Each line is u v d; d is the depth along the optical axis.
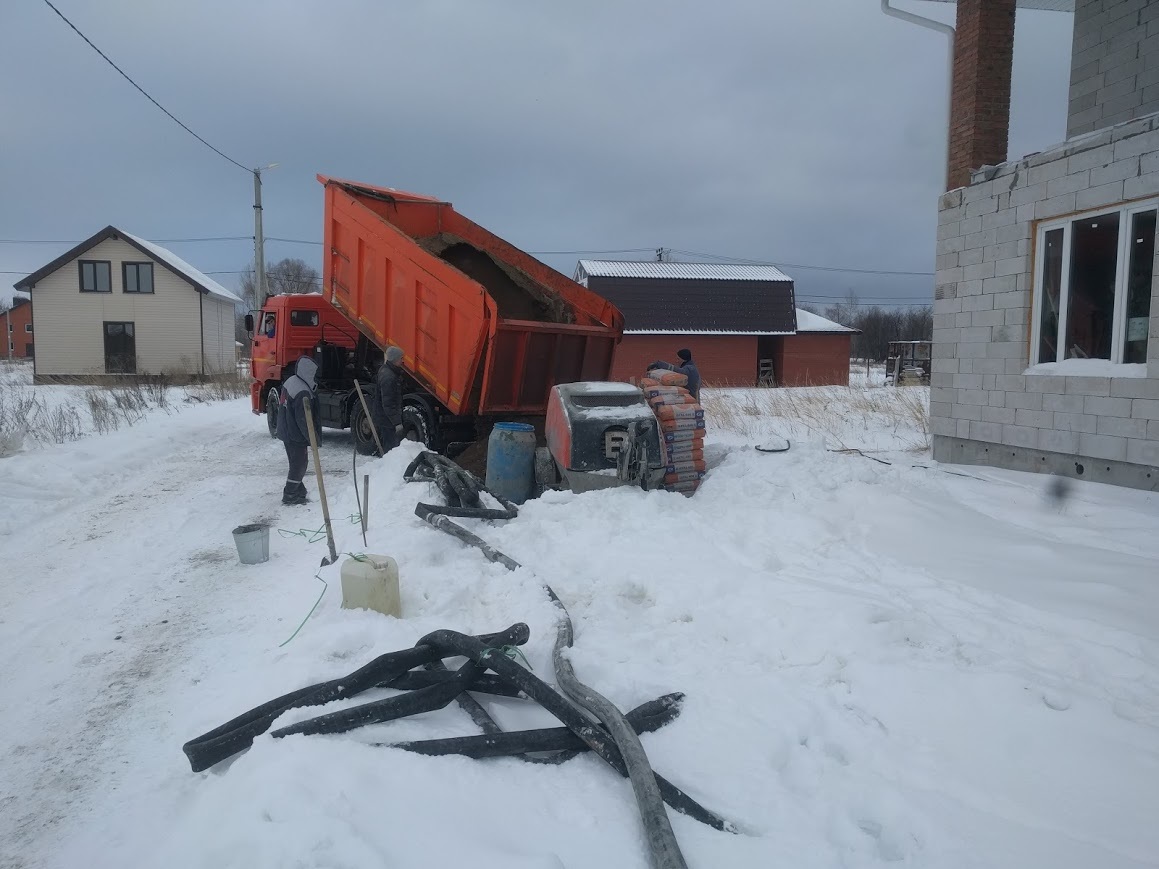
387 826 2.58
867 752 3.24
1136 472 6.98
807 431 13.07
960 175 9.65
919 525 6.41
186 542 7.14
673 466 7.88
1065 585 4.89
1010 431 8.34
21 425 12.48
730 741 3.34
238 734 3.27
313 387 8.76
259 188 26.78
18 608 5.45
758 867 2.58
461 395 9.40
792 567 5.64
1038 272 8.10
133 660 4.54
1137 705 3.38
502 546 6.23
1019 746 3.15
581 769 3.18
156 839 2.86
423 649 3.83
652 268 37.00
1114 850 2.56
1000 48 9.37
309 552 6.55
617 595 5.21
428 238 11.73
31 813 3.11
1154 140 6.74
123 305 33.75
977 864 2.54
